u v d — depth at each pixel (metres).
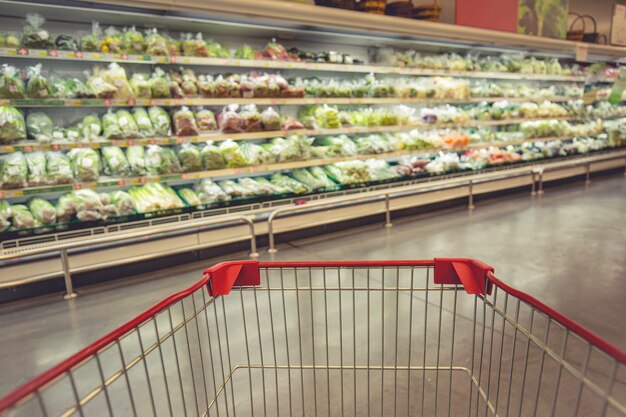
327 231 4.66
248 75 4.50
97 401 1.98
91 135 3.51
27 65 3.63
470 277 1.36
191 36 4.05
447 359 2.23
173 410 1.90
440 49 6.09
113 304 3.04
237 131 4.15
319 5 4.30
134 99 3.59
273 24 4.02
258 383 2.07
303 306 2.86
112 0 3.13
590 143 7.74
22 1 3.11
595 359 2.19
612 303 2.86
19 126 3.18
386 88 5.11
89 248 3.34
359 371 2.13
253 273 1.47
